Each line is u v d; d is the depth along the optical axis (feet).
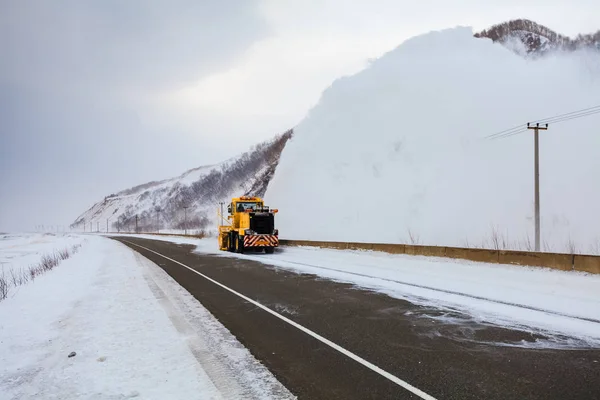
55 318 29.71
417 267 53.42
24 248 168.86
